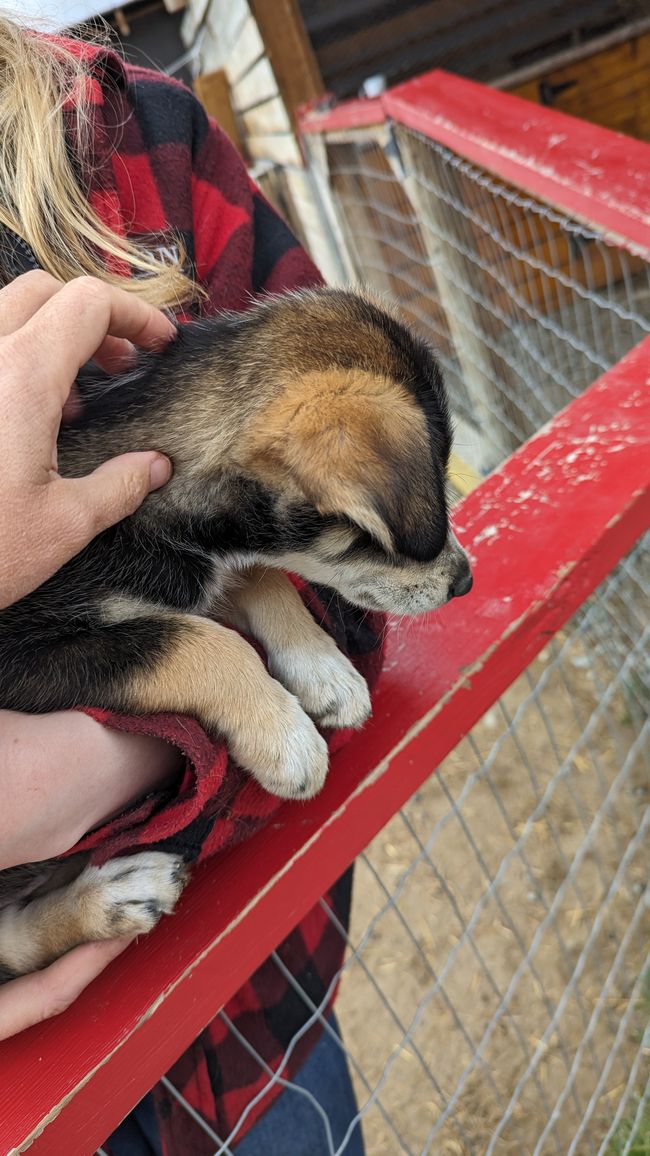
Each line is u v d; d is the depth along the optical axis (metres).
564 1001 0.55
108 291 0.28
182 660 0.33
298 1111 0.42
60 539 0.26
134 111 0.41
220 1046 0.39
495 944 0.80
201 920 0.28
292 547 0.38
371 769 0.31
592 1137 0.65
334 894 0.43
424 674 0.34
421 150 0.85
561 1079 0.70
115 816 0.30
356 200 1.21
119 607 0.36
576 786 0.86
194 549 0.38
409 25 1.35
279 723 0.31
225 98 1.68
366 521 0.33
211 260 0.43
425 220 0.91
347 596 0.38
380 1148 0.70
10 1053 0.26
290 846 0.30
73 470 0.36
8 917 0.34
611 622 0.78
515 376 0.93
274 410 0.34
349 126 1.00
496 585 0.36
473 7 1.34
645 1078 0.65
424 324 1.16
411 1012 0.78
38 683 0.33
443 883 0.44
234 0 1.37
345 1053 0.44
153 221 0.39
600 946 0.76
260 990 0.40
